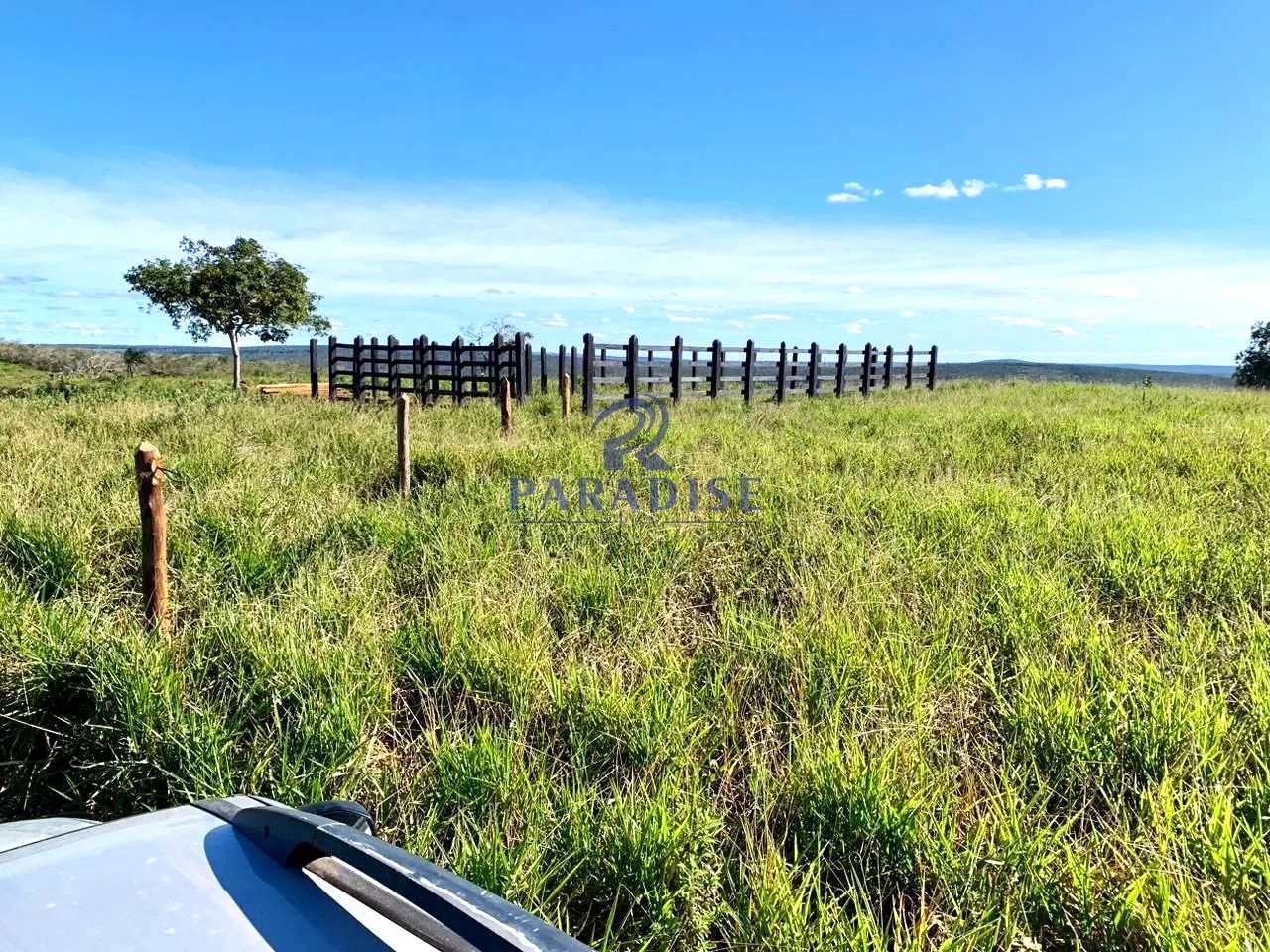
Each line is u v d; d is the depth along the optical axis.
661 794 2.57
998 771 2.88
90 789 3.00
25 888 1.26
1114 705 3.12
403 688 3.68
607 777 2.98
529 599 4.38
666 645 3.92
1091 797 2.74
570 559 5.10
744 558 5.32
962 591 4.46
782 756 3.10
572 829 2.48
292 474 7.28
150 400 14.47
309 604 4.12
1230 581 4.52
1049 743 2.97
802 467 8.03
